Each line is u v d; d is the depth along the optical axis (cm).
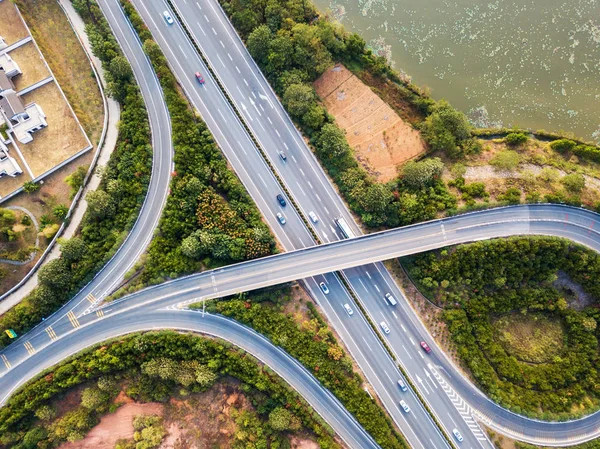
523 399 8612
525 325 9225
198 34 9294
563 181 8831
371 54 9575
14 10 8638
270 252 8712
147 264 8294
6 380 7981
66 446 8019
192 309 8425
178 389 8231
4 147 8081
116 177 8438
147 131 8688
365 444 8312
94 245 8156
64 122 8475
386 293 8925
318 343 8456
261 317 8331
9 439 7581
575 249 8606
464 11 9856
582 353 8806
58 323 8169
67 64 8756
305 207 9069
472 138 9381
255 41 8769
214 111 9156
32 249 7969
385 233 8756
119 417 8169
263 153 9081
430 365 8800
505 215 8750
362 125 9475
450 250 8700
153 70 8994
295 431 8244
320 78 9562
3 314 7950
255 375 8138
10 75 8431
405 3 9875
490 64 9750
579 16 9700
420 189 8869
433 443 8550
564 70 9662
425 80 9756
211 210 8481
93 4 8906
